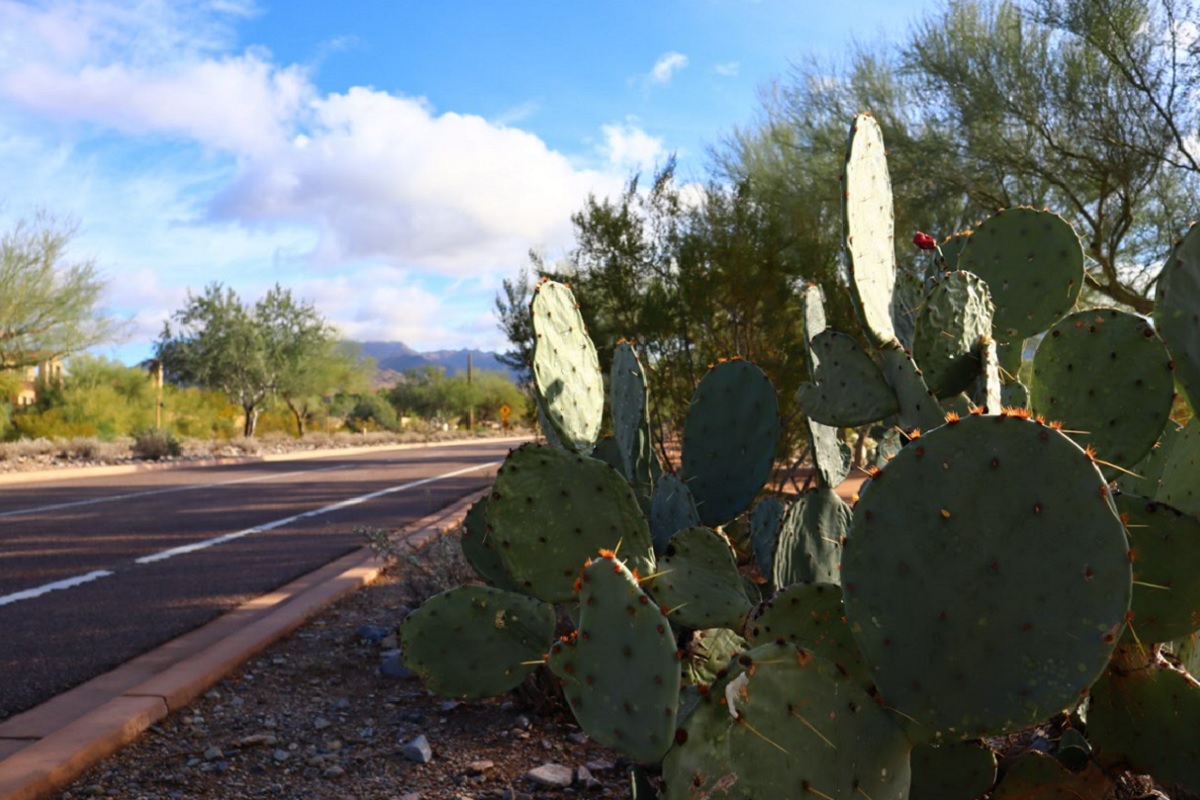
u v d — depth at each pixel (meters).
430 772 3.61
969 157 12.66
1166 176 12.02
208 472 23.41
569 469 3.13
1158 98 11.20
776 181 13.91
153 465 25.42
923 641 1.97
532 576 3.12
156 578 8.02
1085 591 1.87
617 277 11.12
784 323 10.27
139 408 36.31
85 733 3.76
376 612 6.48
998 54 12.19
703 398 3.99
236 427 43.62
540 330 3.59
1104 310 2.69
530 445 3.16
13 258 25.64
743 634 2.88
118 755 3.75
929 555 1.97
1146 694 2.36
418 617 3.64
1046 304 3.45
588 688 2.29
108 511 13.72
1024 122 12.18
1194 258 2.50
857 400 2.97
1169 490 2.63
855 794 1.92
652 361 10.88
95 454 26.45
